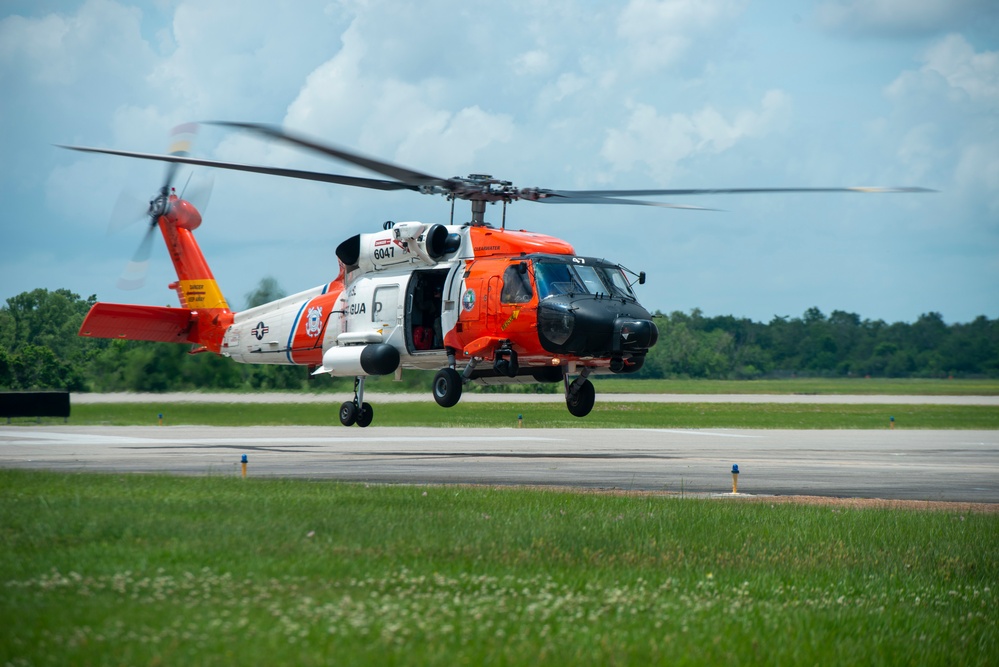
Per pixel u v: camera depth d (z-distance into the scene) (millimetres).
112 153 49406
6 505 33688
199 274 82750
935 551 31609
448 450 72062
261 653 19156
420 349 66750
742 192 54406
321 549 27719
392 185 59156
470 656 19641
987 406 184000
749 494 46188
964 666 21797
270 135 46188
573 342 58031
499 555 28406
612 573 27047
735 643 21531
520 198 61875
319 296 74062
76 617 20750
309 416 116188
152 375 142500
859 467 61281
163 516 31891
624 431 104500
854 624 23781
